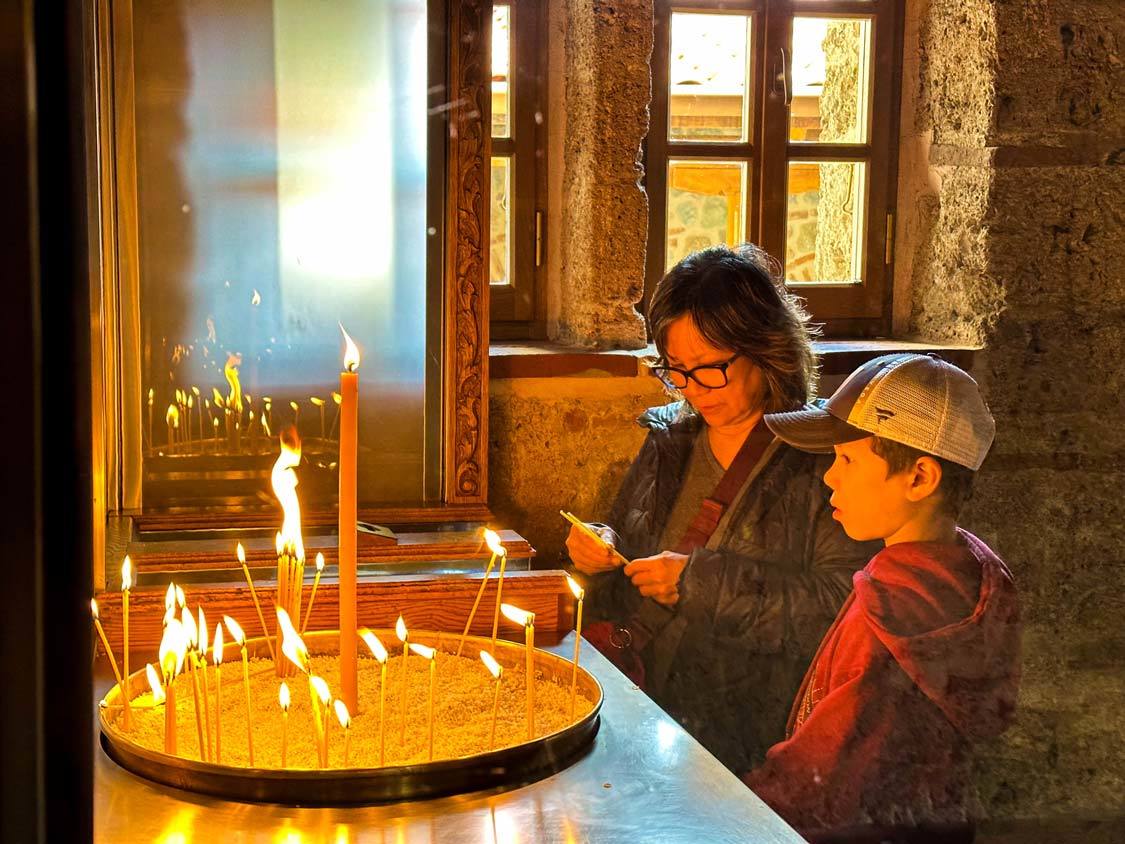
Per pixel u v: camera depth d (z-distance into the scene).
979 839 1.01
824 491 1.20
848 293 1.70
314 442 1.47
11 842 0.31
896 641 1.01
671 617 1.23
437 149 1.46
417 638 1.07
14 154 0.30
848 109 1.71
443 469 1.50
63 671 0.32
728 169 1.71
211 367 1.43
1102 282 1.41
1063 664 1.12
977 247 1.46
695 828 0.70
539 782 0.77
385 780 0.73
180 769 0.74
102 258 1.31
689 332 1.23
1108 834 1.03
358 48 1.44
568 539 1.32
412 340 1.48
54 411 0.31
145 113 1.39
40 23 0.30
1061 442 1.28
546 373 1.57
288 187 1.44
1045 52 1.41
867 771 0.99
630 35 1.57
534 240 1.70
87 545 0.32
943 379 1.01
